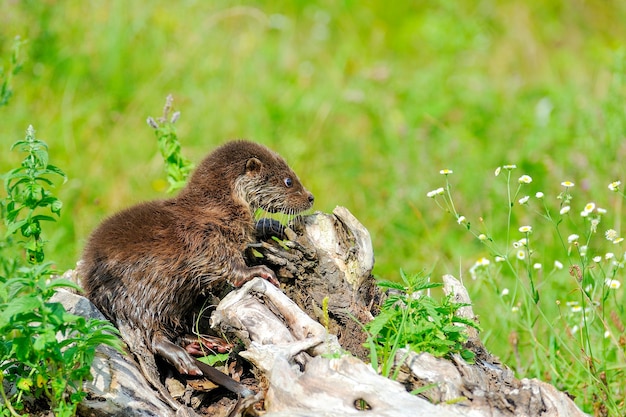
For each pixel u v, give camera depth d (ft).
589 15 72.59
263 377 26.40
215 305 30.19
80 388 24.30
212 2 63.26
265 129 54.29
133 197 47.11
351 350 27.68
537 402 24.06
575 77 63.05
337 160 52.80
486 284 36.58
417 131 54.60
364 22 73.31
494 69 66.13
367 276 29.35
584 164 46.16
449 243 44.01
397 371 24.13
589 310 31.71
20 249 35.45
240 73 58.54
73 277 30.68
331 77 62.23
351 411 22.89
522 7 72.84
